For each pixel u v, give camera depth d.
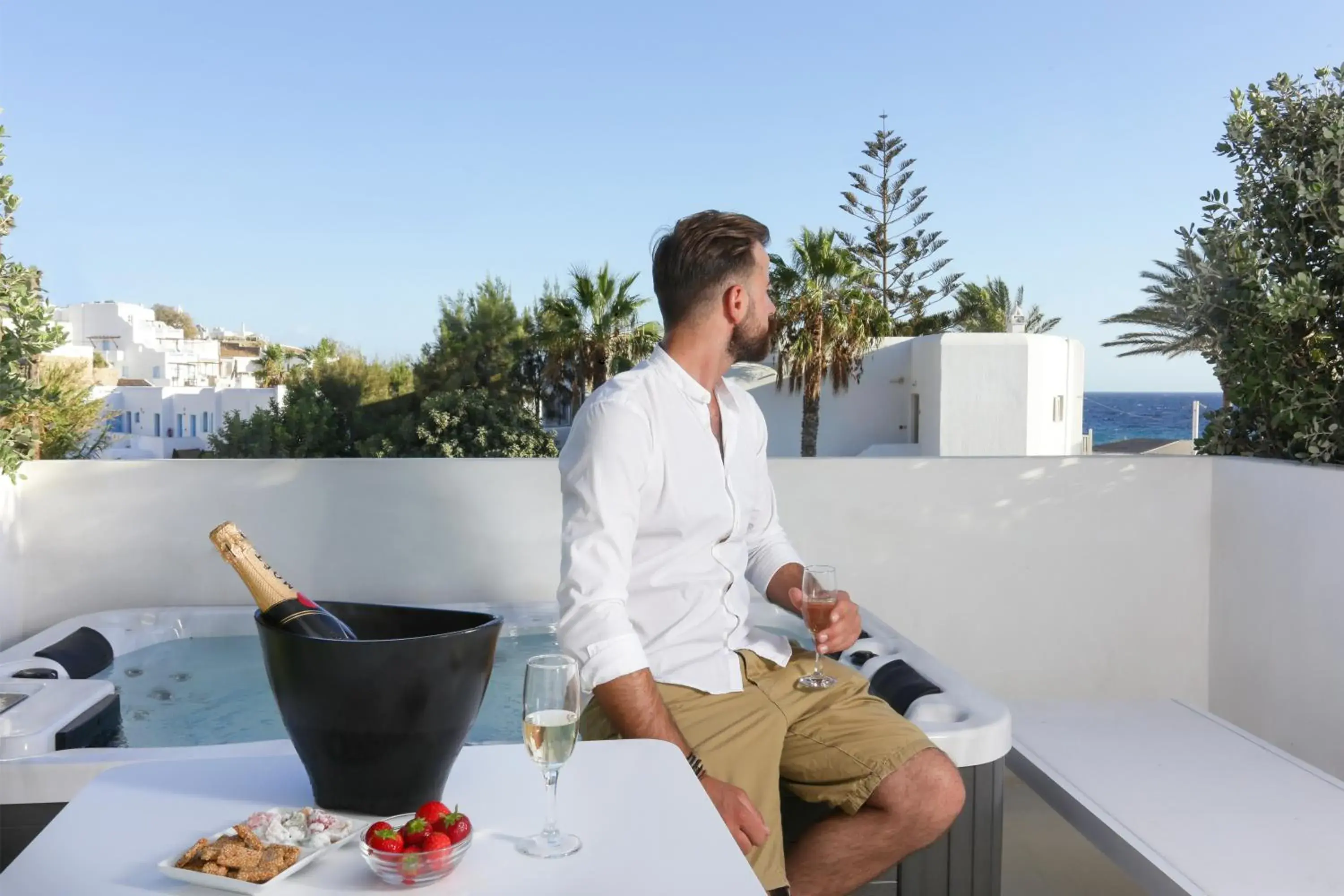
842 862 1.35
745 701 1.39
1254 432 2.83
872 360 17.05
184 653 2.51
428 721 0.71
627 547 1.32
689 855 0.65
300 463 2.70
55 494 2.64
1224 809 1.62
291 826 0.68
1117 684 2.87
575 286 17.80
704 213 1.47
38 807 1.33
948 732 1.49
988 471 2.83
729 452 1.52
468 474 2.73
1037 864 2.00
